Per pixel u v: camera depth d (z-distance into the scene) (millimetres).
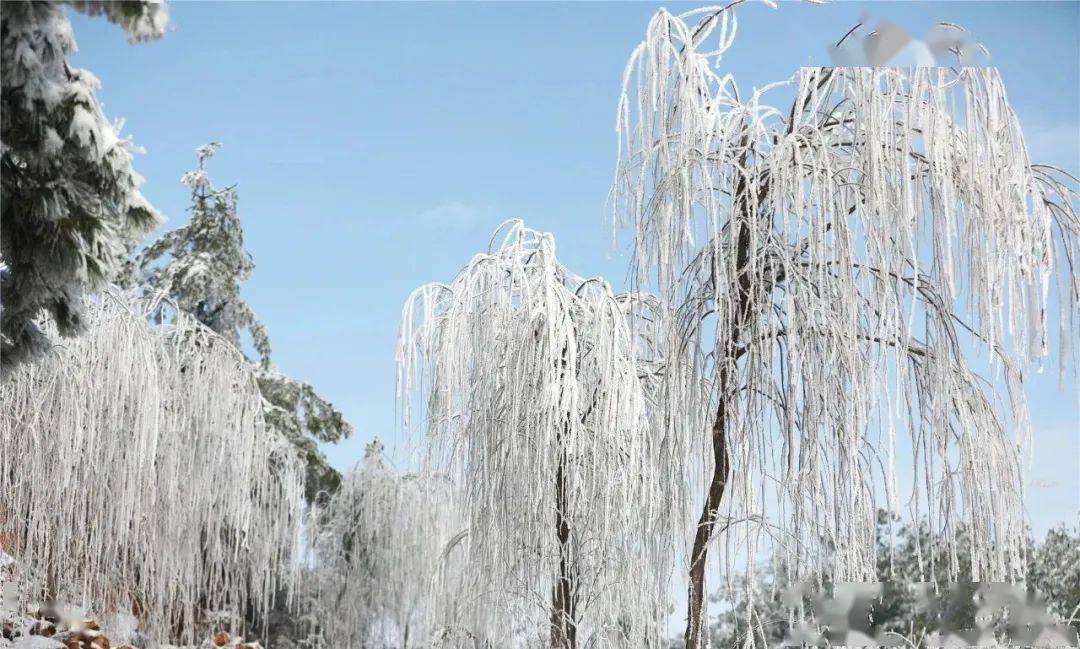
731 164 4445
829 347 4246
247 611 13703
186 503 10594
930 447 4441
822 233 4141
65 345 8914
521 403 6129
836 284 4285
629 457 6082
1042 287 4375
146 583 10242
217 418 11023
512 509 6094
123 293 9930
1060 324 4504
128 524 9734
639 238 4562
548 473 6023
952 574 4539
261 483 12086
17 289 4285
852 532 4195
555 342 6047
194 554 10852
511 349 6215
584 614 6098
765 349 4293
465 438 6387
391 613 12617
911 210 4094
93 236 4352
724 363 4395
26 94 3846
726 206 4461
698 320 4512
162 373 10531
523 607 6098
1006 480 4594
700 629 4602
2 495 9008
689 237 4367
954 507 4562
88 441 9312
